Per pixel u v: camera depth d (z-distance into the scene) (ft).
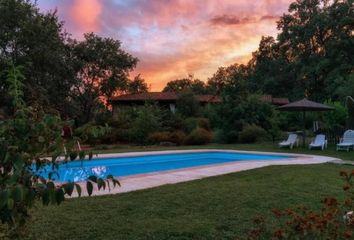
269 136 86.79
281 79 182.29
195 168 39.75
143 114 91.04
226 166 41.57
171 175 34.78
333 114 82.64
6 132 8.23
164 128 92.79
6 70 9.63
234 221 19.57
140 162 57.72
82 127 9.35
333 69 153.38
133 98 138.41
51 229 18.04
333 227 10.42
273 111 89.30
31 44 96.12
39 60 96.73
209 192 26.45
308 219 10.43
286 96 182.39
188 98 106.11
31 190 7.74
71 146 9.01
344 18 151.94
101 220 19.62
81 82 129.39
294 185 29.37
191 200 24.07
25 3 98.58
